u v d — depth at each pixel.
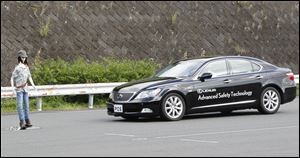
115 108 30.28
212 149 19.62
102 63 47.59
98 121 31.17
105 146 20.84
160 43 54.72
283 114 32.91
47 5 52.56
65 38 50.56
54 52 48.94
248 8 64.44
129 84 30.62
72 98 42.47
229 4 63.38
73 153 19.17
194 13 59.81
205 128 26.36
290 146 20.11
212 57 31.94
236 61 32.22
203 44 57.31
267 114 32.78
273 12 66.25
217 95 31.03
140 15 56.38
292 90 33.69
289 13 67.50
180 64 32.22
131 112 29.75
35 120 32.19
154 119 31.34
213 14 60.97
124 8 56.12
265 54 60.84
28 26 49.69
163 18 57.31
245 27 62.06
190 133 24.50
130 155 18.50
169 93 29.84
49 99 41.31
